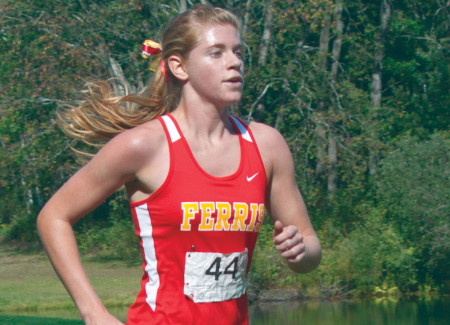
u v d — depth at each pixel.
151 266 4.04
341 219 39.84
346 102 42.44
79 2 40.44
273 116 46.72
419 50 47.81
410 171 34.50
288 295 33.91
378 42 47.91
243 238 4.04
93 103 4.50
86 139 4.56
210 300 3.99
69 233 4.00
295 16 39.12
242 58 4.17
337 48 46.09
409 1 51.03
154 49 4.48
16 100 38.19
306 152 41.59
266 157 4.23
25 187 45.78
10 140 41.38
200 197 3.92
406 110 49.47
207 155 4.03
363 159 42.78
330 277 34.62
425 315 28.80
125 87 4.73
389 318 28.11
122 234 46.09
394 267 35.22
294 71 41.94
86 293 3.89
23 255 47.88
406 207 34.16
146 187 4.00
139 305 4.09
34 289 33.31
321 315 28.75
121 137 3.98
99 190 4.00
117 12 37.94
